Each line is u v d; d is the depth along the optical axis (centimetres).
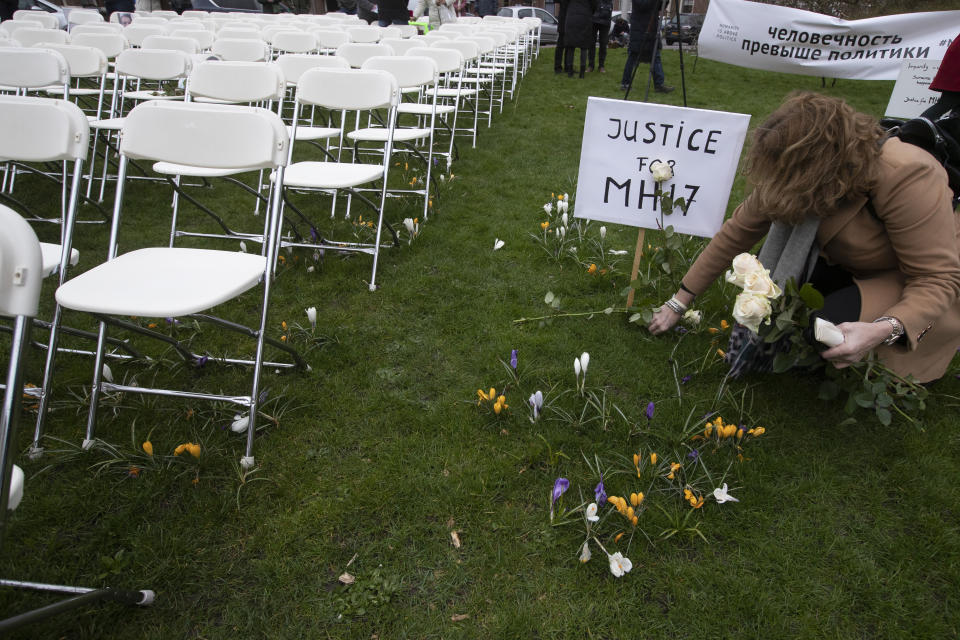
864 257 195
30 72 327
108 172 505
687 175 246
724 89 901
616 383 234
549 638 142
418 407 221
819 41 826
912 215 174
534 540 167
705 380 235
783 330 186
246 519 173
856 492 183
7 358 245
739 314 176
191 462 188
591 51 1017
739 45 865
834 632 143
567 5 951
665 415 214
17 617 115
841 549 164
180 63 404
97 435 204
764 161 181
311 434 207
